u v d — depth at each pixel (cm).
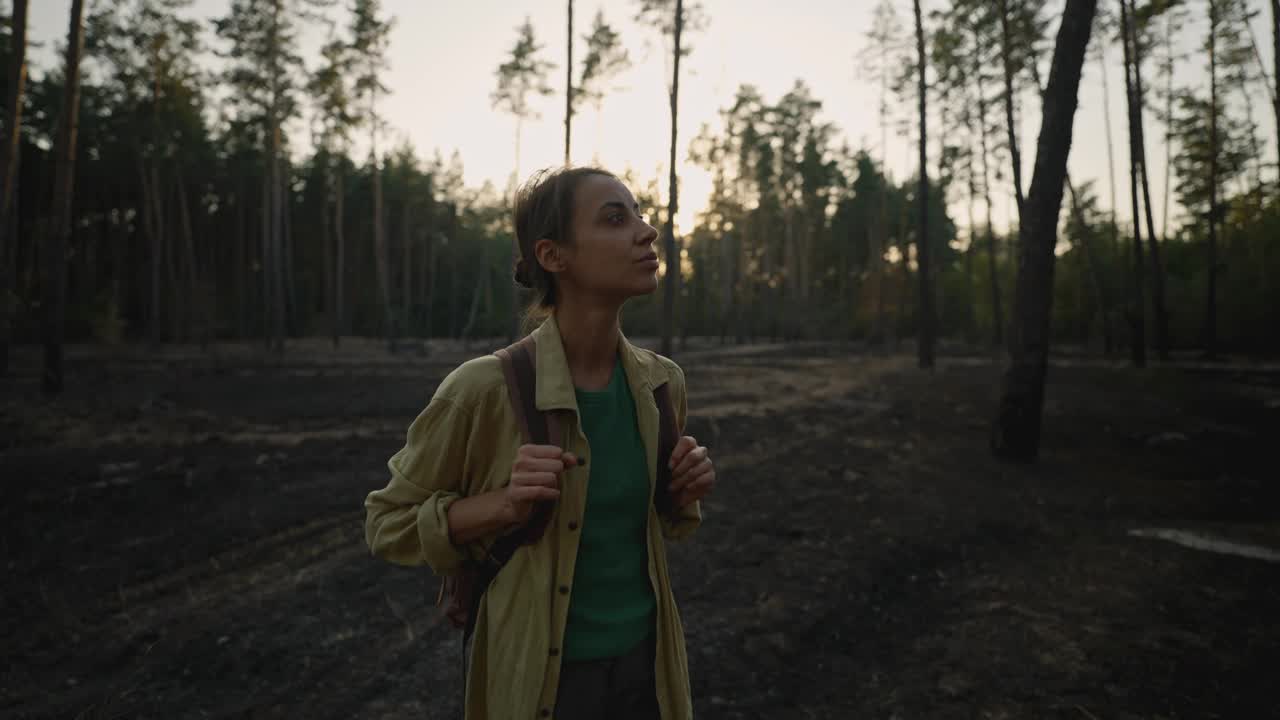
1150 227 2138
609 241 109
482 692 113
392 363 2244
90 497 569
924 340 1973
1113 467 696
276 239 2433
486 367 112
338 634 339
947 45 1916
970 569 420
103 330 3409
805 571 414
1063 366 2058
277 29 2234
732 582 399
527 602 106
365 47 2458
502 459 109
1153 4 1825
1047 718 257
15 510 529
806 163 4256
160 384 1467
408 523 109
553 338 114
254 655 316
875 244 4775
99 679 294
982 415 1041
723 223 4584
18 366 1889
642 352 126
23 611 358
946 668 299
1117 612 350
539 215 114
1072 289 3606
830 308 4991
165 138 2967
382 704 278
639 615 114
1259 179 2686
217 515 530
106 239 4325
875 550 450
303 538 483
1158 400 1184
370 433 905
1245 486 616
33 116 3078
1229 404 1110
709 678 294
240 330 4194
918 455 756
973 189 2603
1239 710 257
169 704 275
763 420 1022
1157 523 512
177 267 4238
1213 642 313
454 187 5478
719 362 2512
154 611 363
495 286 5753
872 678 293
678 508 121
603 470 113
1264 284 2584
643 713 114
